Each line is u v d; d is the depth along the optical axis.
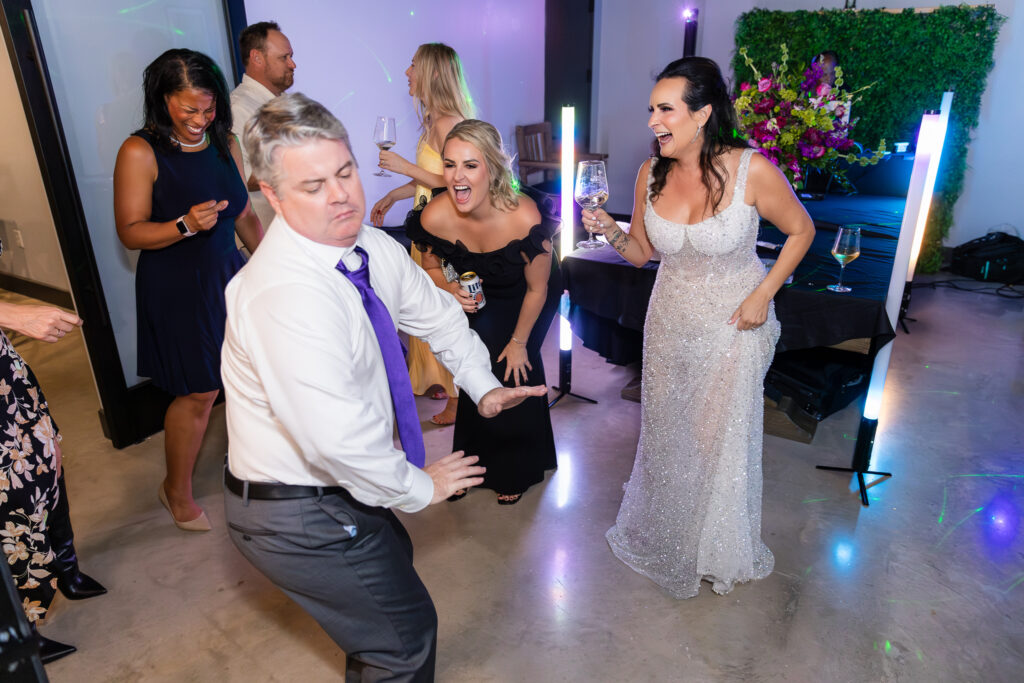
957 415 3.34
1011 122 5.28
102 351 3.01
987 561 2.36
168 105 2.19
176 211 2.32
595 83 7.05
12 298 4.66
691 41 6.24
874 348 2.58
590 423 3.35
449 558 2.42
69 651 2.05
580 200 2.47
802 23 5.64
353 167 1.20
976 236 5.66
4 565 0.64
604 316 3.14
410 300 1.56
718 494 2.17
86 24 2.81
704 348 2.09
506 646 2.04
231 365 1.30
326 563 1.38
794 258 2.00
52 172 2.66
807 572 2.32
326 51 4.17
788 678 1.92
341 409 1.19
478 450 2.64
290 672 1.99
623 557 2.39
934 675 1.91
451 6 5.01
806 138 3.22
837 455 3.03
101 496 2.84
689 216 2.03
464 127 2.07
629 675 1.94
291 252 1.24
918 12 5.20
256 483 1.35
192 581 2.36
